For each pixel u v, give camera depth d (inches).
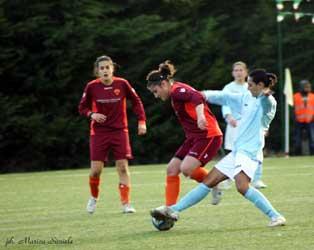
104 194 1115.3
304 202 917.2
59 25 1991.9
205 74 2111.2
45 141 1982.0
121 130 892.6
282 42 2231.8
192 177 769.6
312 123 2011.6
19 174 1654.8
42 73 1979.6
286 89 1988.2
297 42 2246.6
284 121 2170.3
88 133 2027.6
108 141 888.3
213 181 713.0
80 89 2037.4
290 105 2110.0
